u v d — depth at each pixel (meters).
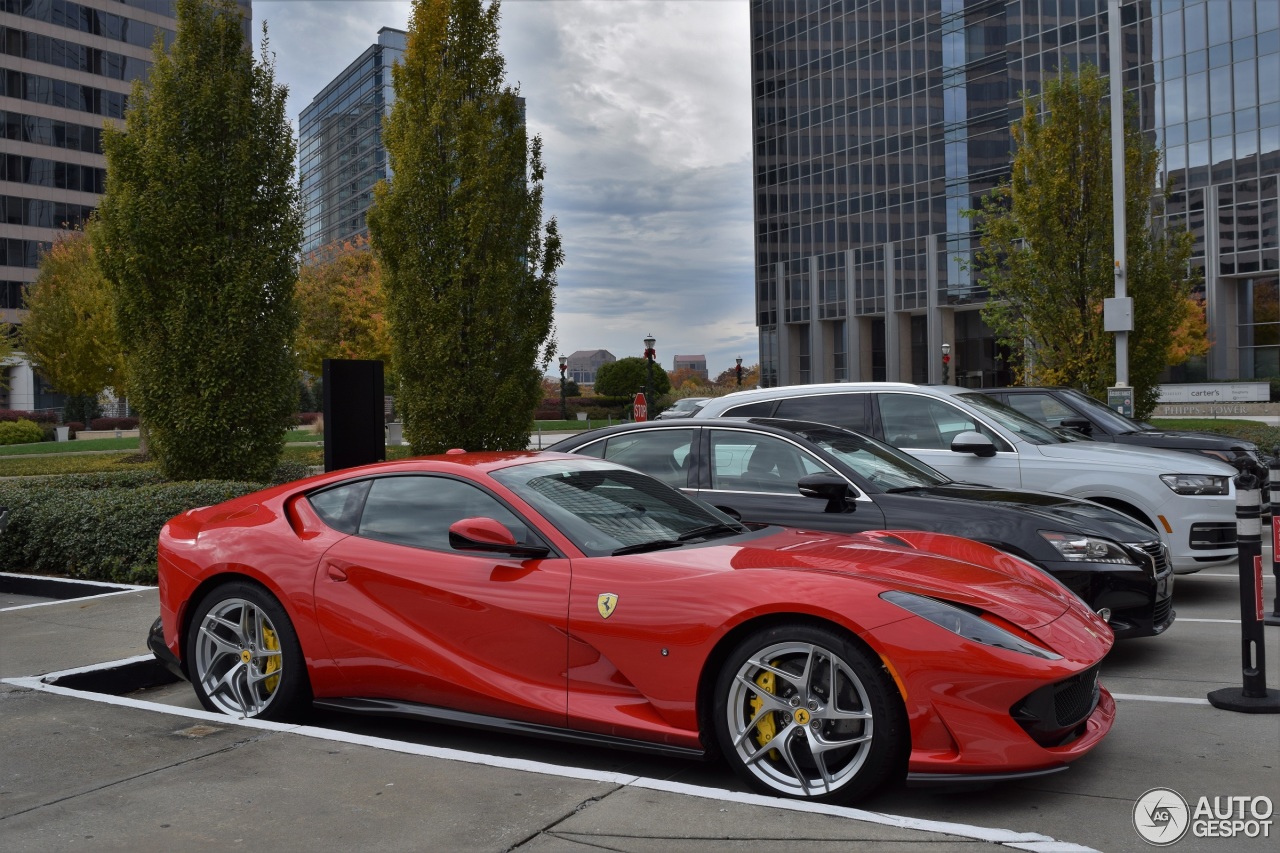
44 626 6.96
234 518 5.18
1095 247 18.05
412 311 13.66
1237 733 4.67
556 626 4.16
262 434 12.30
